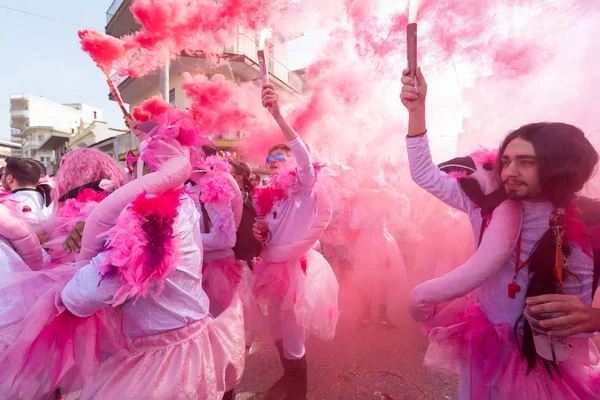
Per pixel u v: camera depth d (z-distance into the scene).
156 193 1.25
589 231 1.13
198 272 1.45
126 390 1.16
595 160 1.14
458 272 1.27
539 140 1.12
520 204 1.24
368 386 2.59
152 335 1.26
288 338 2.34
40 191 2.77
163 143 1.30
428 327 1.59
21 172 2.69
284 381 2.39
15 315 1.19
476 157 1.48
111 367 1.24
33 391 1.19
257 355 3.13
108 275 1.08
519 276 1.28
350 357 3.01
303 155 2.21
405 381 2.65
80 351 1.23
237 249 2.28
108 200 1.20
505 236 1.20
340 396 2.48
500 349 1.31
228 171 2.30
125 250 1.06
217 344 1.45
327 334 2.47
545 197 1.20
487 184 1.35
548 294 1.11
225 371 1.48
